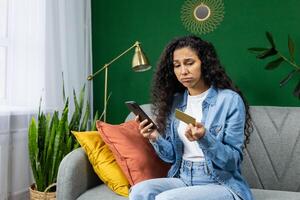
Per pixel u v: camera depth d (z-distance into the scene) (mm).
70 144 2053
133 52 2840
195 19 2609
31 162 2021
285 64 2350
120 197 1582
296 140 1865
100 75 2969
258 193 1701
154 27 2758
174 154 1526
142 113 1464
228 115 1349
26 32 2236
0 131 2084
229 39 2512
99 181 1861
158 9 2738
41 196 1963
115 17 2891
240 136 1313
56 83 2467
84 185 1705
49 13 2420
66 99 2424
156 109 1652
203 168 1370
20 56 2201
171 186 1387
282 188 1872
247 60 2465
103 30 2936
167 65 1591
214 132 1352
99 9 2939
